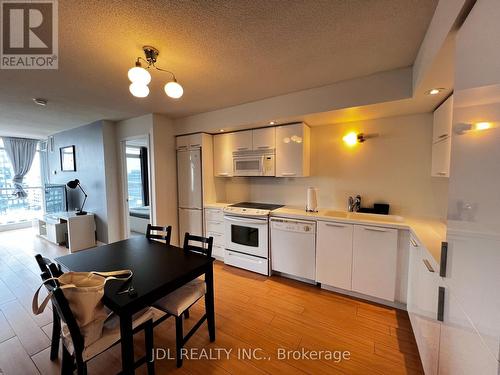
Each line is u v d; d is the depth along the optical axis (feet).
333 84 7.51
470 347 2.63
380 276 7.52
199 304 7.80
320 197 10.24
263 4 3.96
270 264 9.84
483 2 2.36
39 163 19.89
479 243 2.41
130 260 5.83
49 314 7.18
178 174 12.35
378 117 8.66
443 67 4.52
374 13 4.22
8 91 7.93
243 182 12.50
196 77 6.95
